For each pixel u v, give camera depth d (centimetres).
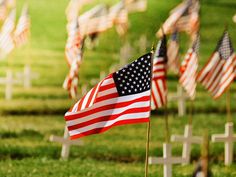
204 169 1898
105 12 4294
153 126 3753
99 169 2814
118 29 6366
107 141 3366
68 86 3003
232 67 2928
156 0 8562
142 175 2734
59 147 3158
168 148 2567
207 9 8912
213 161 3073
